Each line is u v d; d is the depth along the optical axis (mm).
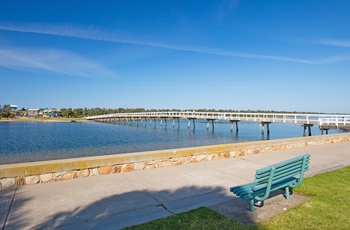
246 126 76062
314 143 12773
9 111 153375
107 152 22422
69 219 3887
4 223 3746
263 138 35875
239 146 9391
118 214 4070
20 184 5594
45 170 5836
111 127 69000
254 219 3859
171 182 5938
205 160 8461
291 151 10711
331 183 5730
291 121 32312
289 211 4156
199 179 6203
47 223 3748
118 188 5453
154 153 7359
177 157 7824
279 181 4633
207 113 46375
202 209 4223
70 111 143125
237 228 3527
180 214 4008
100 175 6492
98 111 150000
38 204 4504
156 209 4281
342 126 27109
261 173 3873
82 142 31156
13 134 44000
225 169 7285
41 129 60031
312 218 3883
